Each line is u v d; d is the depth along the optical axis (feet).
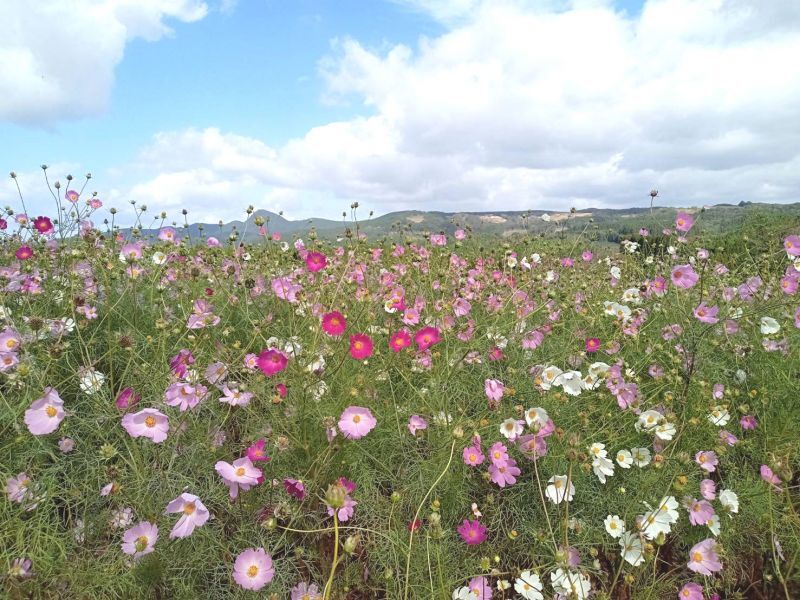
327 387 8.21
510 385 9.25
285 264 14.60
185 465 6.89
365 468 7.42
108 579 5.45
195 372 8.00
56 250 12.38
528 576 6.24
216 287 12.10
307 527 6.59
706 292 12.83
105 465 6.63
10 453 6.62
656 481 7.54
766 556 7.09
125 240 14.57
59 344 7.65
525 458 7.95
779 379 9.72
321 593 5.87
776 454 7.88
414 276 14.67
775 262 16.30
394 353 9.50
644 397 9.63
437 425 8.13
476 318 12.15
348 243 14.29
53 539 5.63
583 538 6.82
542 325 11.16
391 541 5.97
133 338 9.27
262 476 6.25
